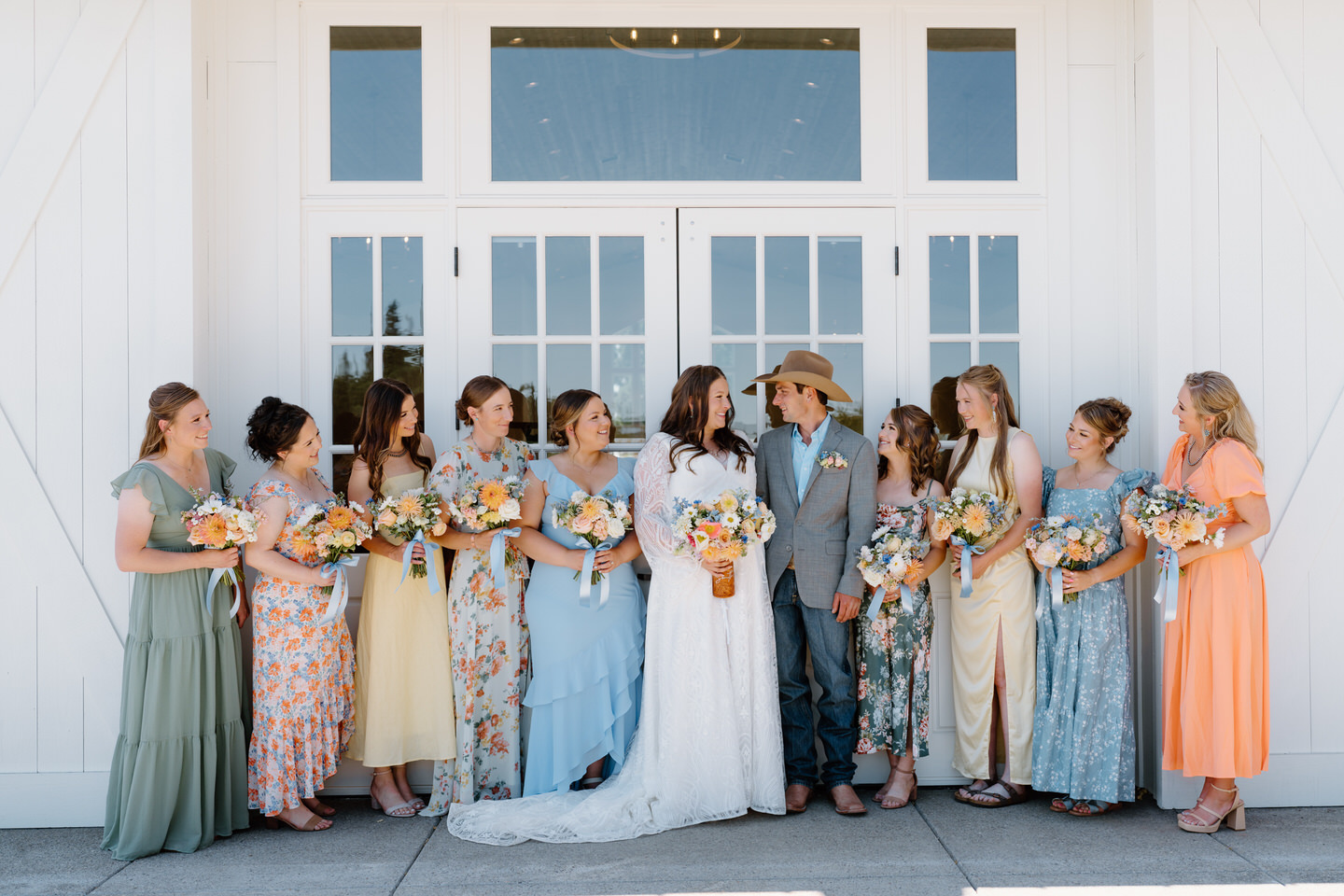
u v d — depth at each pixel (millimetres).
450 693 3438
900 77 3926
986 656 3531
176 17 3545
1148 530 3150
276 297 3793
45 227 3512
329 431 3828
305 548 3172
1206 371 3617
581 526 3154
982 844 3166
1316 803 3584
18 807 3459
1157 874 2934
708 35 3945
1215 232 3674
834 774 3490
